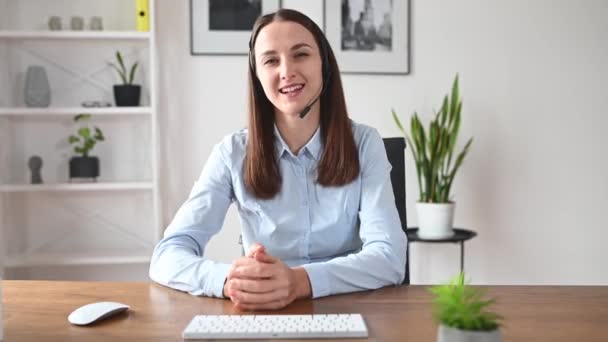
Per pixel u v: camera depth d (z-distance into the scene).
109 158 3.02
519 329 1.07
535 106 3.15
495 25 3.12
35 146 2.97
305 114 1.56
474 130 3.14
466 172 3.15
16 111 2.74
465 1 3.10
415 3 3.08
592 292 1.33
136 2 2.86
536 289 1.35
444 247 3.16
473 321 0.78
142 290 1.37
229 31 3.01
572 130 3.17
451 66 3.11
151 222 3.07
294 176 1.61
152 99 2.83
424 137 2.88
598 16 3.15
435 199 2.88
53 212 3.02
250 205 1.62
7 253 2.97
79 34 2.79
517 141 3.16
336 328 1.04
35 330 1.09
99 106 2.87
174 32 2.99
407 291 1.34
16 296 1.32
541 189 3.18
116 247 3.05
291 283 1.25
